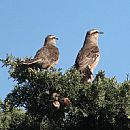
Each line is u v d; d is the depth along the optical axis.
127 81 13.88
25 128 15.43
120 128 13.98
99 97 13.58
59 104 13.95
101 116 14.02
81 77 14.23
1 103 16.42
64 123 14.62
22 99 14.77
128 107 13.64
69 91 13.84
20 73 15.10
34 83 14.38
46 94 14.21
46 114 14.57
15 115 16.23
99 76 14.72
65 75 14.06
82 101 13.84
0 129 16.06
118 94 13.73
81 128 14.49
